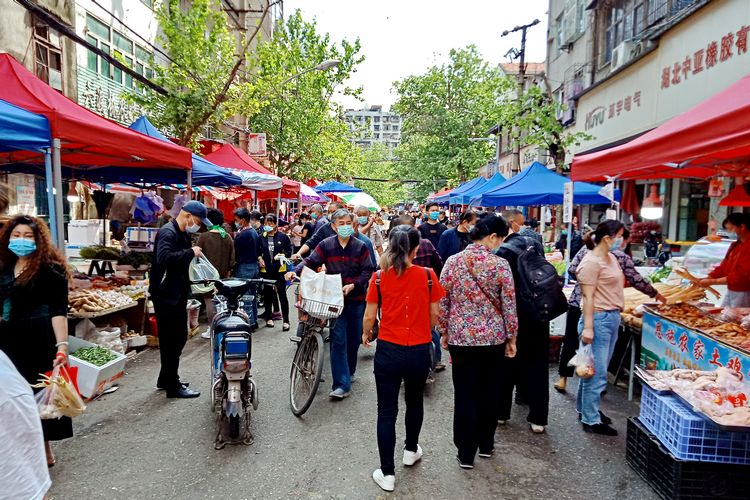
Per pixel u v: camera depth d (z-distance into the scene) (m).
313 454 4.04
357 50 21.77
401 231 3.62
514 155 19.55
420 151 33.50
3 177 9.96
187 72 12.13
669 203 11.77
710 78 8.98
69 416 3.48
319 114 22.80
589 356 4.46
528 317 4.38
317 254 5.35
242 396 4.20
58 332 3.48
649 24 12.58
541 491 3.57
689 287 5.97
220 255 7.50
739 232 5.44
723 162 5.91
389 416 3.58
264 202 24.31
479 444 4.05
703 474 3.33
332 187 24.81
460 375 3.83
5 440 1.84
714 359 4.15
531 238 4.73
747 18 7.97
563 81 19.14
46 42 11.53
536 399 4.51
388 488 3.49
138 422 4.53
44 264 3.43
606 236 4.40
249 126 23.45
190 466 3.79
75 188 12.24
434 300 3.63
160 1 16.23
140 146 6.05
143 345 6.78
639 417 3.96
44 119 4.86
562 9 19.44
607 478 3.77
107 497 3.35
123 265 8.01
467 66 31.23
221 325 4.37
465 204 17.62
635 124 12.02
